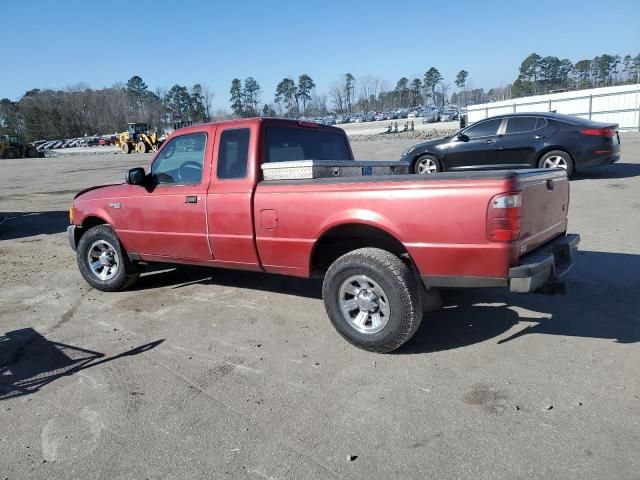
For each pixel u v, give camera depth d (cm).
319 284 582
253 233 458
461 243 356
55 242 916
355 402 329
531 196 368
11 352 434
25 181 2212
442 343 407
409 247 375
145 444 296
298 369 378
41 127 10725
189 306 529
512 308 468
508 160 1095
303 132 522
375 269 376
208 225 488
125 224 558
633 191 958
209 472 269
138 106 12194
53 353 429
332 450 282
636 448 269
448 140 1161
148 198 533
